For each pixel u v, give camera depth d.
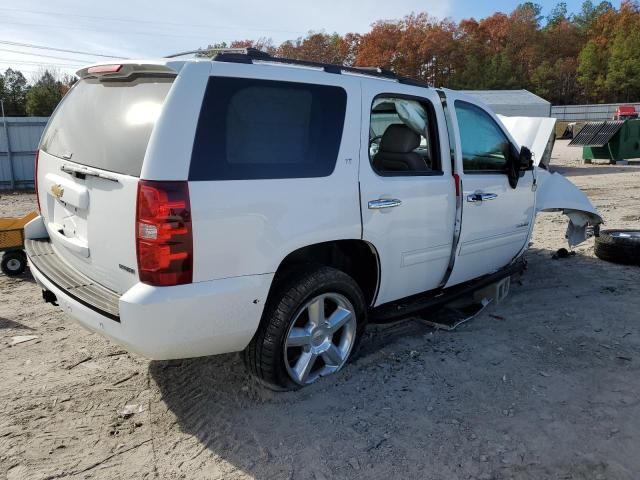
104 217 2.91
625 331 4.44
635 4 95.12
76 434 3.03
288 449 2.88
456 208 4.18
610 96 87.19
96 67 3.22
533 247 7.49
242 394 3.42
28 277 6.23
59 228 3.55
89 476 2.69
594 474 2.67
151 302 2.64
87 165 3.08
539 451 2.84
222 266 2.83
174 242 2.65
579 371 3.73
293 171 3.09
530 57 92.69
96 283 3.15
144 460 2.81
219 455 2.84
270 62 3.14
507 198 4.75
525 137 5.82
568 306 5.05
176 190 2.65
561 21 105.94
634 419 3.13
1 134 16.08
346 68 3.53
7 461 2.79
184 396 3.42
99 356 3.99
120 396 3.43
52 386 3.55
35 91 59.38
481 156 4.50
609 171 18.95
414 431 3.03
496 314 4.85
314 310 3.35
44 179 3.73
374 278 3.75
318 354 3.46
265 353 3.18
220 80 2.86
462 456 2.81
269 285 3.03
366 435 2.99
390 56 90.06
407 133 3.92
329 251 3.76
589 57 87.31
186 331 2.78
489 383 3.56
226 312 2.88
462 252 4.35
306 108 3.21
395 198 3.65
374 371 3.71
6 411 3.25
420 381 3.58
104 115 3.10
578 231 6.51
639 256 6.36
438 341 4.24
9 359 3.95
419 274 4.06
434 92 4.07
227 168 2.83
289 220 3.06
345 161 3.35
